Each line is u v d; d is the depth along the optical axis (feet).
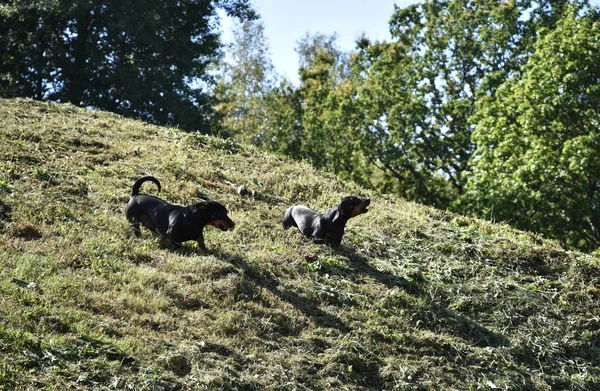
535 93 85.46
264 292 30.86
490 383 28.35
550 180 82.94
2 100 59.57
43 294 26.45
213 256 33.19
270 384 24.48
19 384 20.86
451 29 118.21
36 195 36.76
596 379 30.76
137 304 27.27
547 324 34.32
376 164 124.77
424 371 28.19
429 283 36.01
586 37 84.12
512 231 50.19
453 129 117.60
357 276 35.14
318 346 27.86
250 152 58.13
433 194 117.70
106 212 36.70
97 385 21.95
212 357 25.05
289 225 40.16
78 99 109.91
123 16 104.94
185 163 49.49
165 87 111.34
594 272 40.57
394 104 118.11
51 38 110.73
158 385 22.61
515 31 111.55
